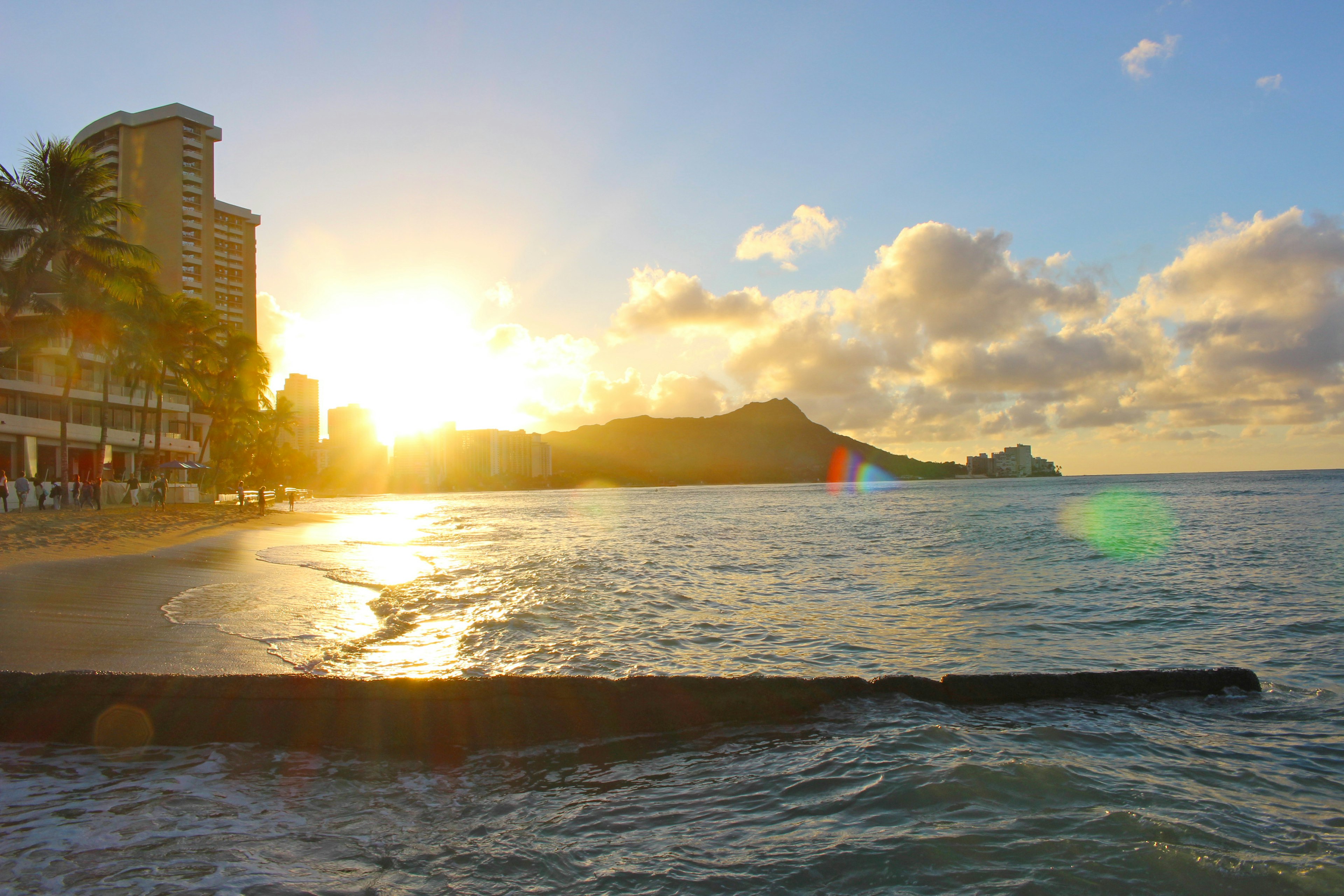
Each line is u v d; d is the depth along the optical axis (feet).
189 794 18.38
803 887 13.73
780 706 24.16
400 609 44.78
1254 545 95.55
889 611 48.32
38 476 189.06
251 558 69.77
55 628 31.99
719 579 65.31
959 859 14.76
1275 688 28.40
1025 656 35.55
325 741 22.39
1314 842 15.57
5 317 108.17
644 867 14.53
